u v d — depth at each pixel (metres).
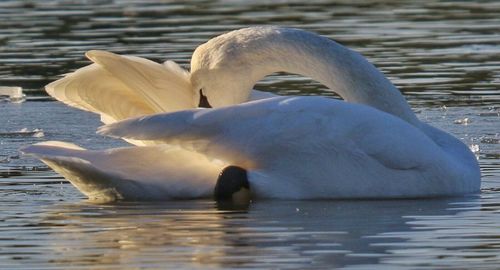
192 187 12.55
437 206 12.13
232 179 12.38
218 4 32.44
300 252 9.97
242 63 13.92
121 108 14.03
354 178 12.56
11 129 18.14
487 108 19.05
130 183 12.41
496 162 14.99
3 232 10.90
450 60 23.05
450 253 9.92
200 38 25.30
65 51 24.11
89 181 12.41
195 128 12.30
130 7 31.77
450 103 19.48
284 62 13.88
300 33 13.90
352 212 11.80
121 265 9.55
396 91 13.74
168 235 10.69
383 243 10.30
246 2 33.00
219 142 12.41
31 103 20.42
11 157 15.53
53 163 12.27
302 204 12.26
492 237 10.52
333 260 9.67
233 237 10.57
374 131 12.61
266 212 11.81
